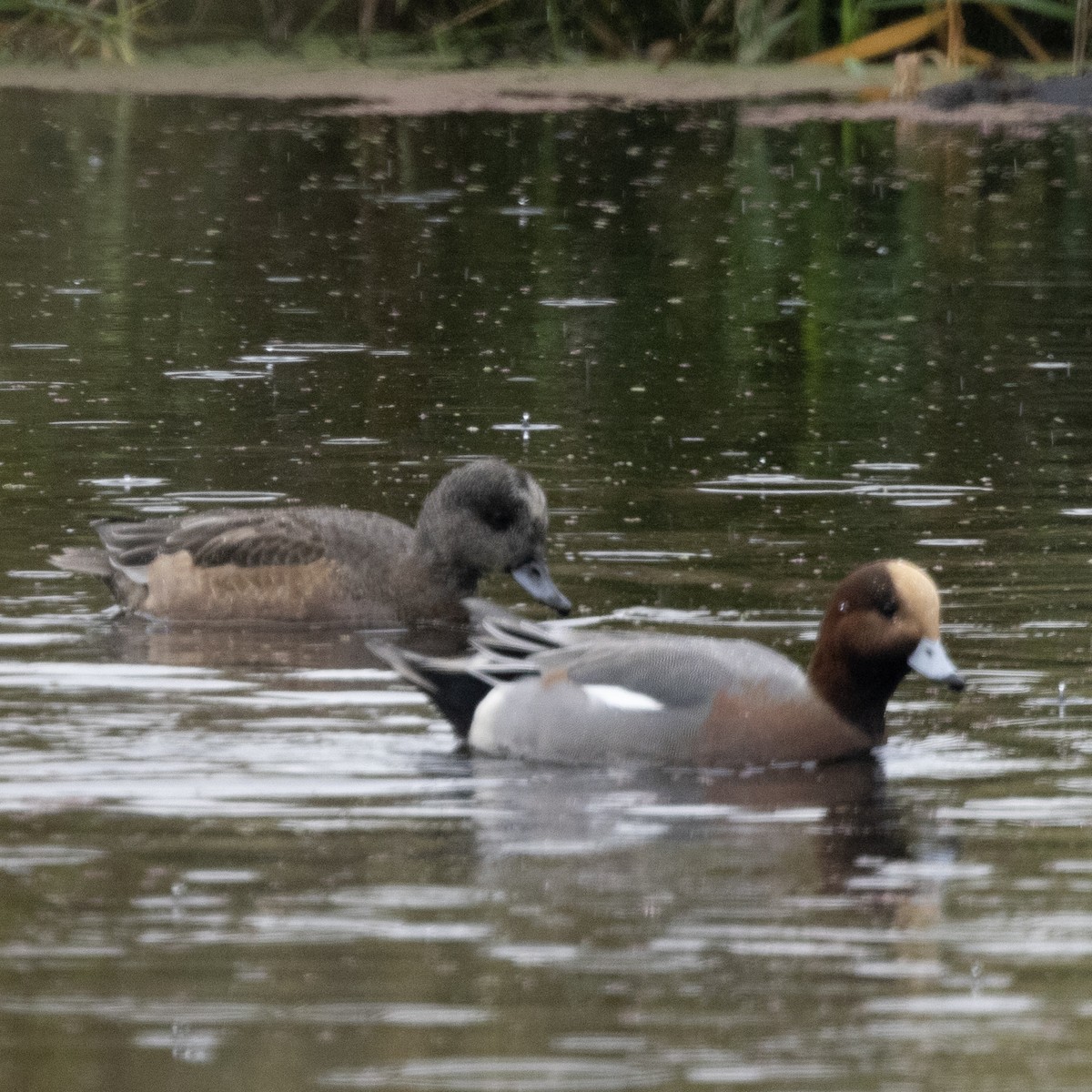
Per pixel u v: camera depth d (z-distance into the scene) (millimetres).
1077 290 25031
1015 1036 7535
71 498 16172
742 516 15789
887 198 30797
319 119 35469
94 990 7898
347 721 11547
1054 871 9188
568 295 24906
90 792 10172
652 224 29188
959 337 22688
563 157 33375
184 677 12383
